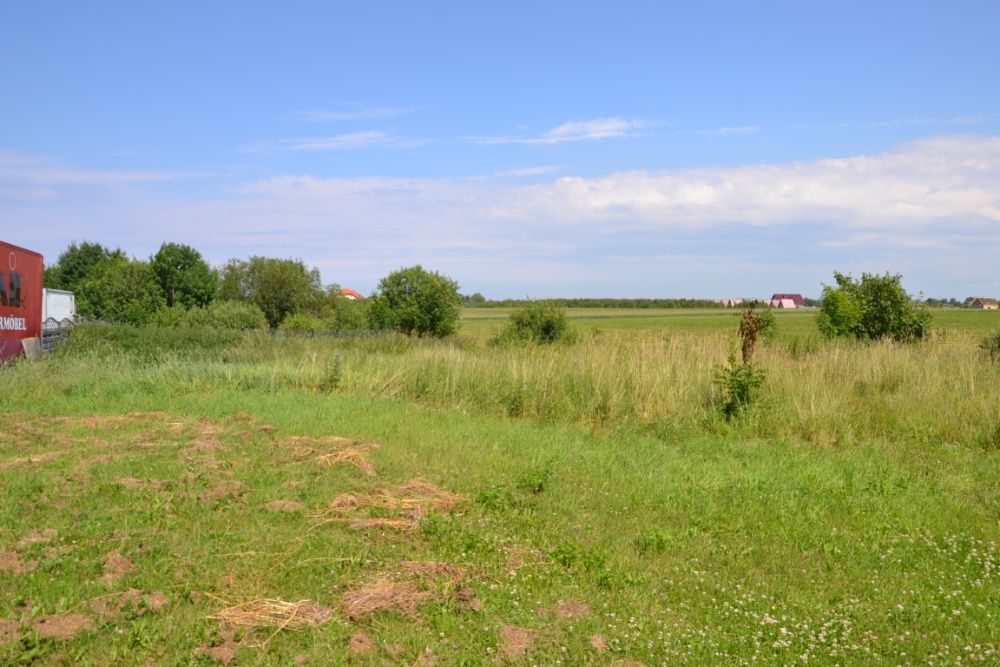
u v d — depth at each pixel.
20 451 8.82
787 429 11.79
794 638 5.00
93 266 62.69
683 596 5.60
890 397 13.21
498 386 13.98
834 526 7.38
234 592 5.12
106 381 14.23
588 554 6.15
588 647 4.70
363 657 4.43
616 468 9.19
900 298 24.17
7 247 15.66
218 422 10.88
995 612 5.48
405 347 23.86
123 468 7.98
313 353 17.11
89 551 5.64
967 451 10.86
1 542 5.71
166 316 32.22
